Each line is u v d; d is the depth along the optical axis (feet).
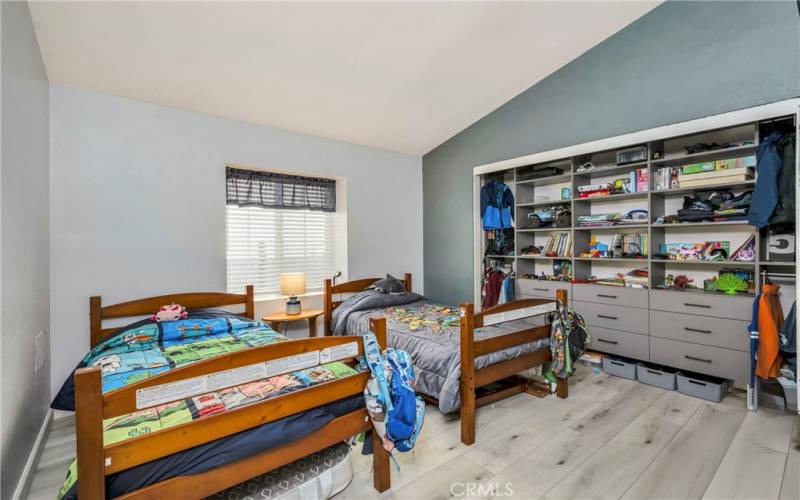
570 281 12.21
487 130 14.16
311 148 13.16
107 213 9.27
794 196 7.93
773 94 8.41
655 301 10.15
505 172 14.11
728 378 8.96
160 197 10.05
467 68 11.07
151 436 3.95
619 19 10.38
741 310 8.77
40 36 7.34
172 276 10.21
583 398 9.15
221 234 11.10
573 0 9.22
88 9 7.00
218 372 4.39
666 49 10.00
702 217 9.59
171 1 7.10
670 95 9.96
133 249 9.63
